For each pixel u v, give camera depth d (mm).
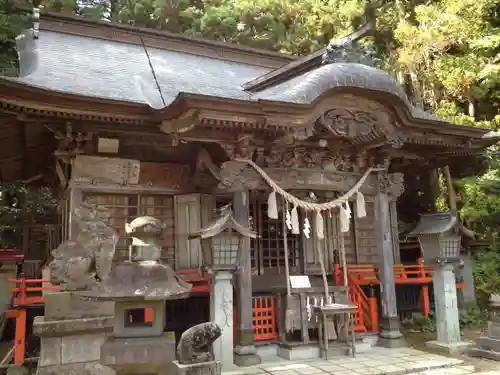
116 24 12188
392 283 9383
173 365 4488
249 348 7762
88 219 7520
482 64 13734
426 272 11555
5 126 8867
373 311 9609
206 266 7344
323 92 7602
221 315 7039
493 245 13047
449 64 13625
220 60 13438
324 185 9117
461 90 13797
